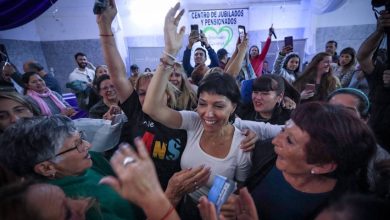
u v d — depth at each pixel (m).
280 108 1.51
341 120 0.59
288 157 0.65
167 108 1.02
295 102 1.62
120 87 1.19
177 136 1.13
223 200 0.65
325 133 0.58
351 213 0.37
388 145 1.33
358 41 5.74
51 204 0.48
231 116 1.06
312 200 0.68
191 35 3.01
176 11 0.99
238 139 0.99
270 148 0.86
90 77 4.05
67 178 0.77
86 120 1.32
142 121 1.19
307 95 1.74
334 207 0.40
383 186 0.60
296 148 0.62
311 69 2.20
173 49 0.96
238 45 2.06
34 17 3.22
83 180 0.80
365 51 1.45
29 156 0.71
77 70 4.04
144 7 5.87
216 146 0.99
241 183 0.93
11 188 0.47
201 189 0.98
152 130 1.15
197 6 5.90
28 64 3.27
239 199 0.69
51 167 0.76
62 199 0.52
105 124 1.27
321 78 2.16
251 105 1.67
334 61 4.06
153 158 1.13
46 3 3.19
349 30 5.72
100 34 1.11
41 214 0.45
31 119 0.79
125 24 5.95
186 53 3.06
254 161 0.90
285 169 0.68
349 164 0.60
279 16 5.93
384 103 1.40
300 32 5.98
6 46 4.80
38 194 0.47
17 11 3.04
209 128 0.94
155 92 0.96
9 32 4.90
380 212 0.36
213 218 0.58
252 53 3.69
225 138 0.98
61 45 5.74
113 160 0.51
